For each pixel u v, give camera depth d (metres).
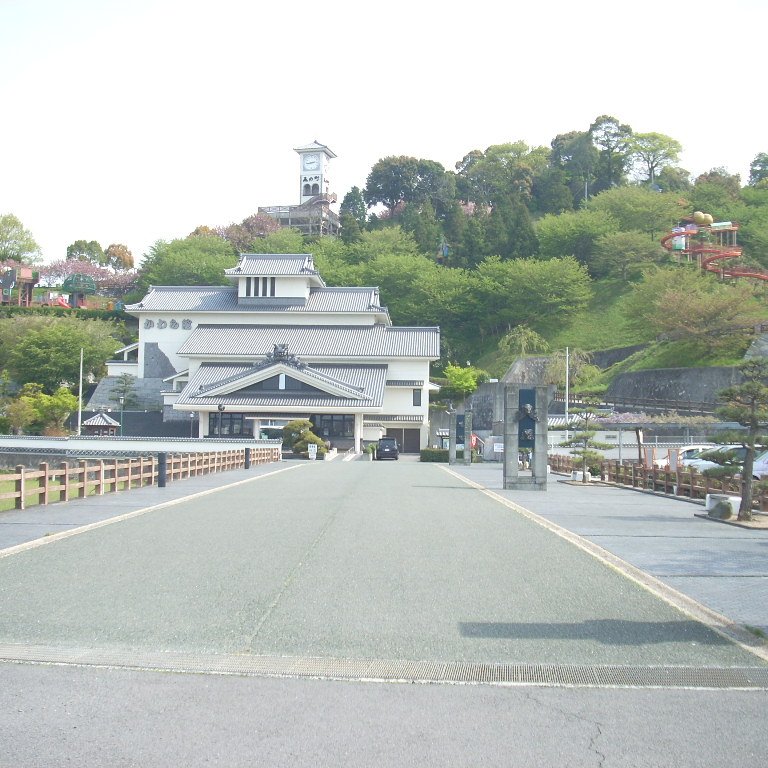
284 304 80.19
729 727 5.79
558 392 76.00
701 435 49.56
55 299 115.06
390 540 13.60
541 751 5.33
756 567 11.84
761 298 72.12
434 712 6.01
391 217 135.75
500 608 9.05
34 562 11.30
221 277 101.81
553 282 90.31
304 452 55.84
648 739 5.55
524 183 133.25
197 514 17.11
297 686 6.54
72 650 7.36
